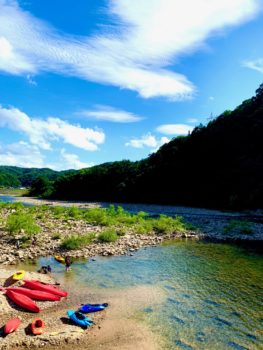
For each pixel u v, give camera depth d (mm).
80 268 21844
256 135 85188
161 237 34156
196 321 14555
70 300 16344
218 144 92625
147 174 100000
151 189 96312
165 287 18797
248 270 22703
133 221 41562
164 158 103625
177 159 99125
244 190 73750
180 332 13523
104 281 19438
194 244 31734
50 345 12125
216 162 89312
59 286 18219
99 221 39938
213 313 15430
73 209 50125
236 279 20578
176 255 26766
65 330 13094
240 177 78062
